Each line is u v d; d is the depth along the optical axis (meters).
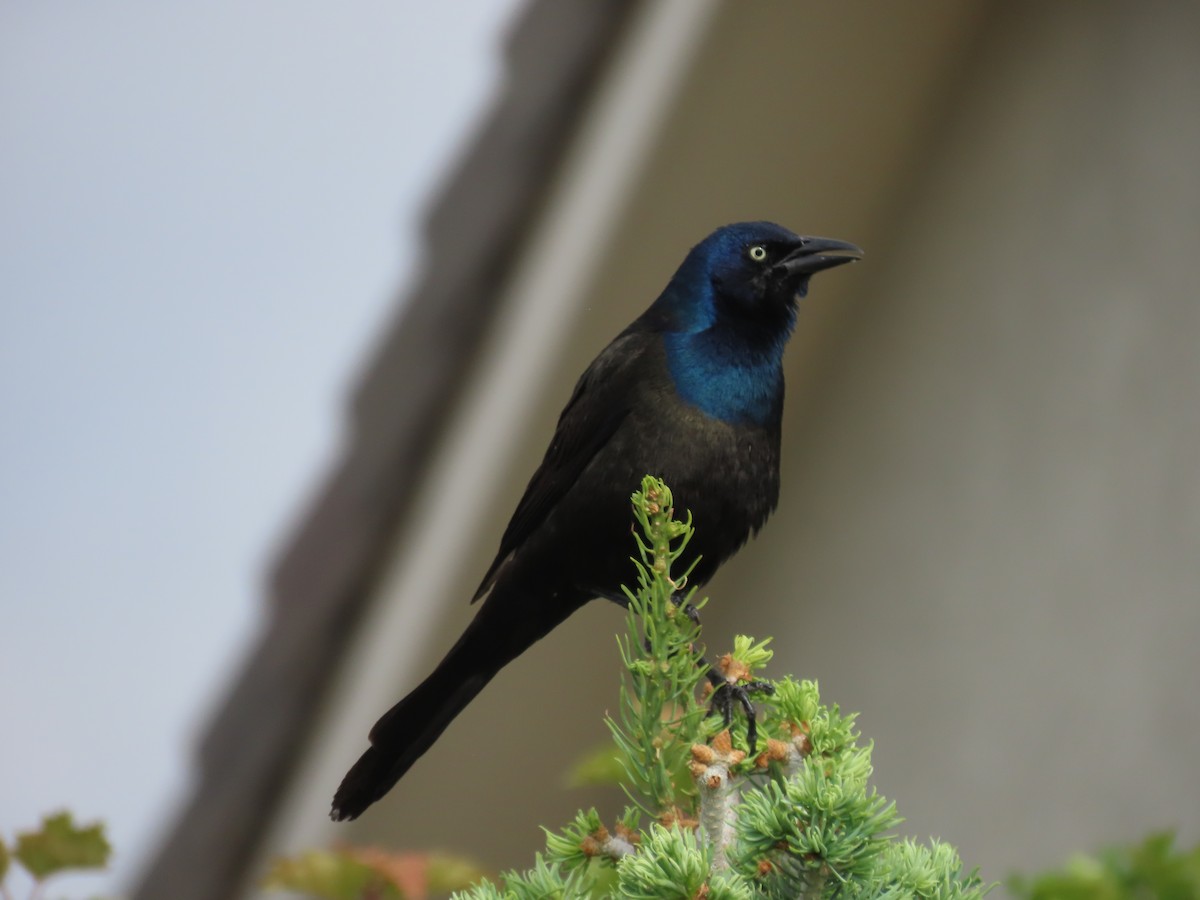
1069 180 8.21
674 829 7.23
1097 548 8.17
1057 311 8.20
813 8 8.06
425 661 8.09
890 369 8.26
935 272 8.24
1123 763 8.14
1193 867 7.68
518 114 8.13
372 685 8.09
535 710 8.16
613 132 8.08
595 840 7.63
